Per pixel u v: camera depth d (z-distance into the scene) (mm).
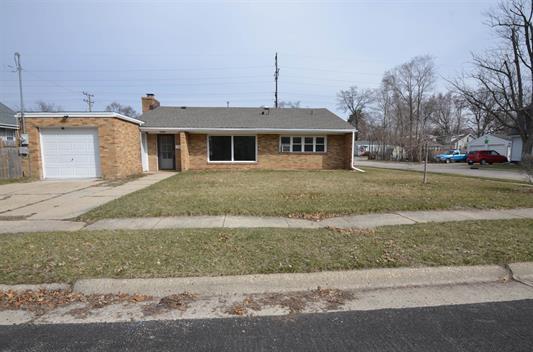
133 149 15219
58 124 12703
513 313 2848
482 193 9148
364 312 2885
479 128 47656
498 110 27609
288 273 3516
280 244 4480
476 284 3488
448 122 52062
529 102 26312
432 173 17656
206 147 18031
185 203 7391
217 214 6461
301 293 3266
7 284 3266
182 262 3789
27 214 6508
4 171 12875
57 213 6598
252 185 10719
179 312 2869
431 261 3877
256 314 2844
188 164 17781
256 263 3771
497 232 5156
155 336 2486
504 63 25391
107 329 2580
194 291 3266
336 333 2543
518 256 4047
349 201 7746
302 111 21047
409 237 4867
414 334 2525
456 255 4082
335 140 18641
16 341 2396
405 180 12602
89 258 3920
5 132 21453
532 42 24062
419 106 44906
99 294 3189
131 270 3557
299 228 5453
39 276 3434
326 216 6414
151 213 6418
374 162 36031
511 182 12750
